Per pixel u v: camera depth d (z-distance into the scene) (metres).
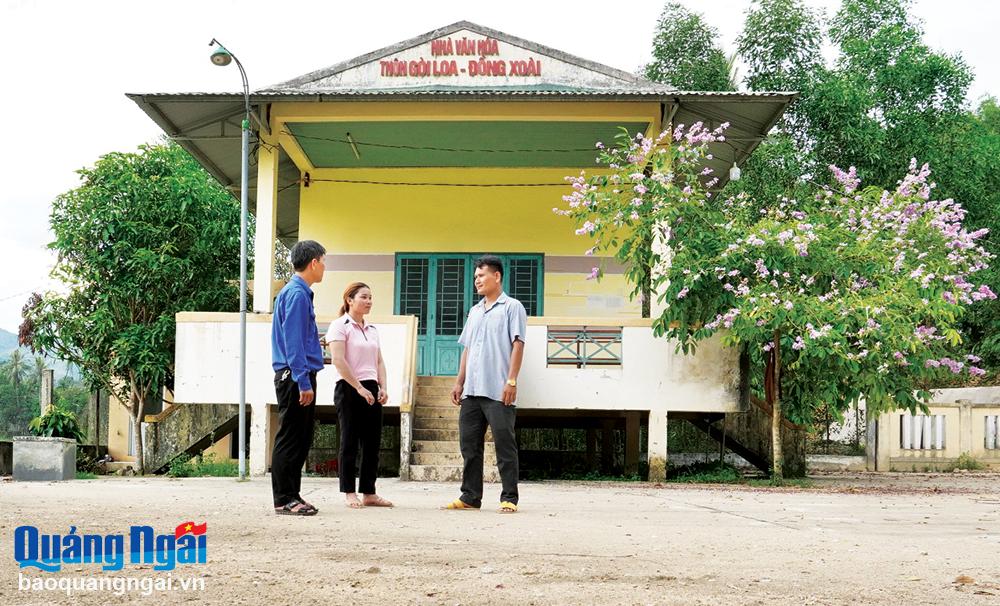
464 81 15.05
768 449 15.11
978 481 15.58
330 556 4.84
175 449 15.09
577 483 13.30
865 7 24.41
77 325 17.03
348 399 7.83
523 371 13.98
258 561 4.68
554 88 14.96
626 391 13.97
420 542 5.43
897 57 23.75
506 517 7.11
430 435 14.10
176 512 6.95
